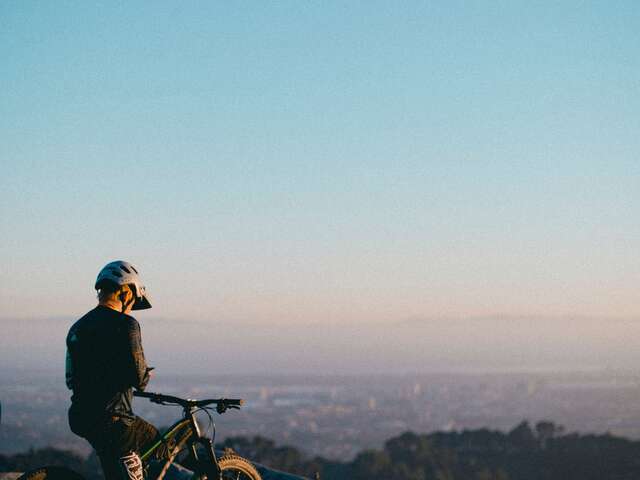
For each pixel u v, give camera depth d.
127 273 6.37
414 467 123.19
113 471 6.10
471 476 122.50
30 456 79.12
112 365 6.07
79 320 6.27
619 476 116.12
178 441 6.42
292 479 9.30
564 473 123.31
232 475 6.83
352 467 120.19
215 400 6.40
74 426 6.09
